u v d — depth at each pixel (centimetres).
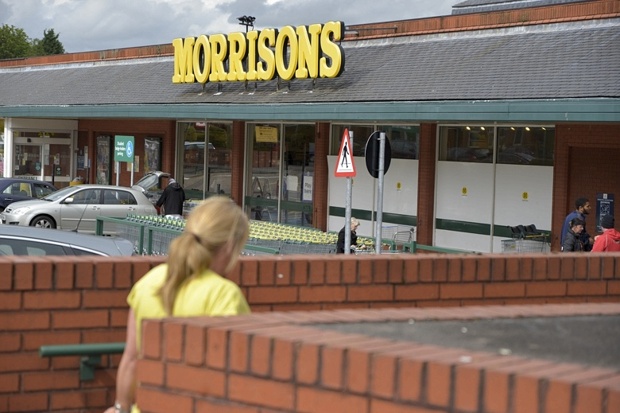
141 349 322
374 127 2309
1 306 492
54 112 3086
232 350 299
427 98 1938
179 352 312
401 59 2241
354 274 553
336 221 2442
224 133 2900
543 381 248
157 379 316
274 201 2681
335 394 277
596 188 1783
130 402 373
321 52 2288
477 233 2039
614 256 618
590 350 314
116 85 3228
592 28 1905
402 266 564
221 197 379
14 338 495
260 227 1697
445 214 2119
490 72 1931
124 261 514
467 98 1848
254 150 2770
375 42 2391
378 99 2052
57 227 2519
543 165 1892
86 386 507
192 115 2470
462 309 385
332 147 2461
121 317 514
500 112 1659
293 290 540
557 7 1975
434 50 2191
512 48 1991
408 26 2311
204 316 335
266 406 291
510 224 1964
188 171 3083
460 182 2081
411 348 281
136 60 3391
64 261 504
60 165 3756
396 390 266
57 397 502
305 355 283
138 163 3353
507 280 591
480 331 338
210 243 365
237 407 297
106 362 508
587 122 1573
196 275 363
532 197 1916
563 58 1842
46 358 500
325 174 2470
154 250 1540
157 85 3012
